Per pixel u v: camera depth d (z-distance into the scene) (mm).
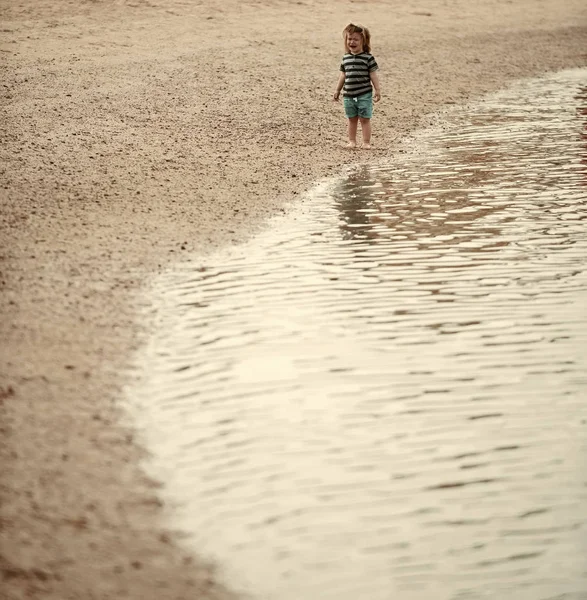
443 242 9930
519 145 14961
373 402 6441
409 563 4812
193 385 6645
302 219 10789
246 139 14766
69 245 9422
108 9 27469
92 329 7453
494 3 34781
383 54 24188
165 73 19719
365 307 8109
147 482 5426
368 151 14562
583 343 7355
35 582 4473
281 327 7676
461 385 6676
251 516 5160
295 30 26453
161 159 13203
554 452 5816
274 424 6137
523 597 4590
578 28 30797
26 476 5359
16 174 12039
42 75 19000
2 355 6836
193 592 4520
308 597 4551
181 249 9531
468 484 5484
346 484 5473
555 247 9727
